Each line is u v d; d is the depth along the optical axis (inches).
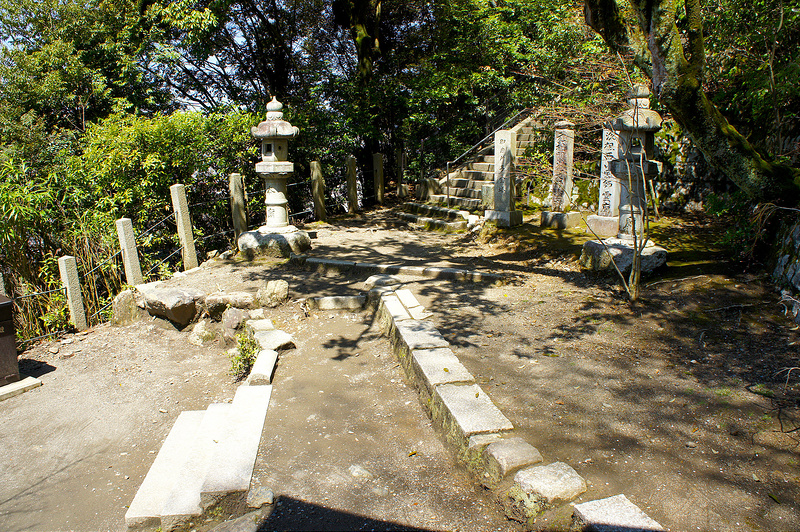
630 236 258.5
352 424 161.3
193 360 225.1
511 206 378.9
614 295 233.9
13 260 252.4
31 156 398.6
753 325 188.7
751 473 118.0
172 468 142.6
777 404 143.3
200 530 123.4
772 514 105.6
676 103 189.9
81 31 459.8
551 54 435.2
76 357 229.1
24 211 251.8
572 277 268.2
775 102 234.5
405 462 140.1
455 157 575.8
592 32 394.6
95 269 276.1
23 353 233.6
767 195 201.8
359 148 584.4
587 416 144.9
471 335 205.3
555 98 426.6
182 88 546.6
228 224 413.7
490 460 123.4
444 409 147.7
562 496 109.3
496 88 565.9
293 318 246.5
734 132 196.2
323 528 116.3
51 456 159.3
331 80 555.5
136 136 349.1
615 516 101.0
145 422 176.7
